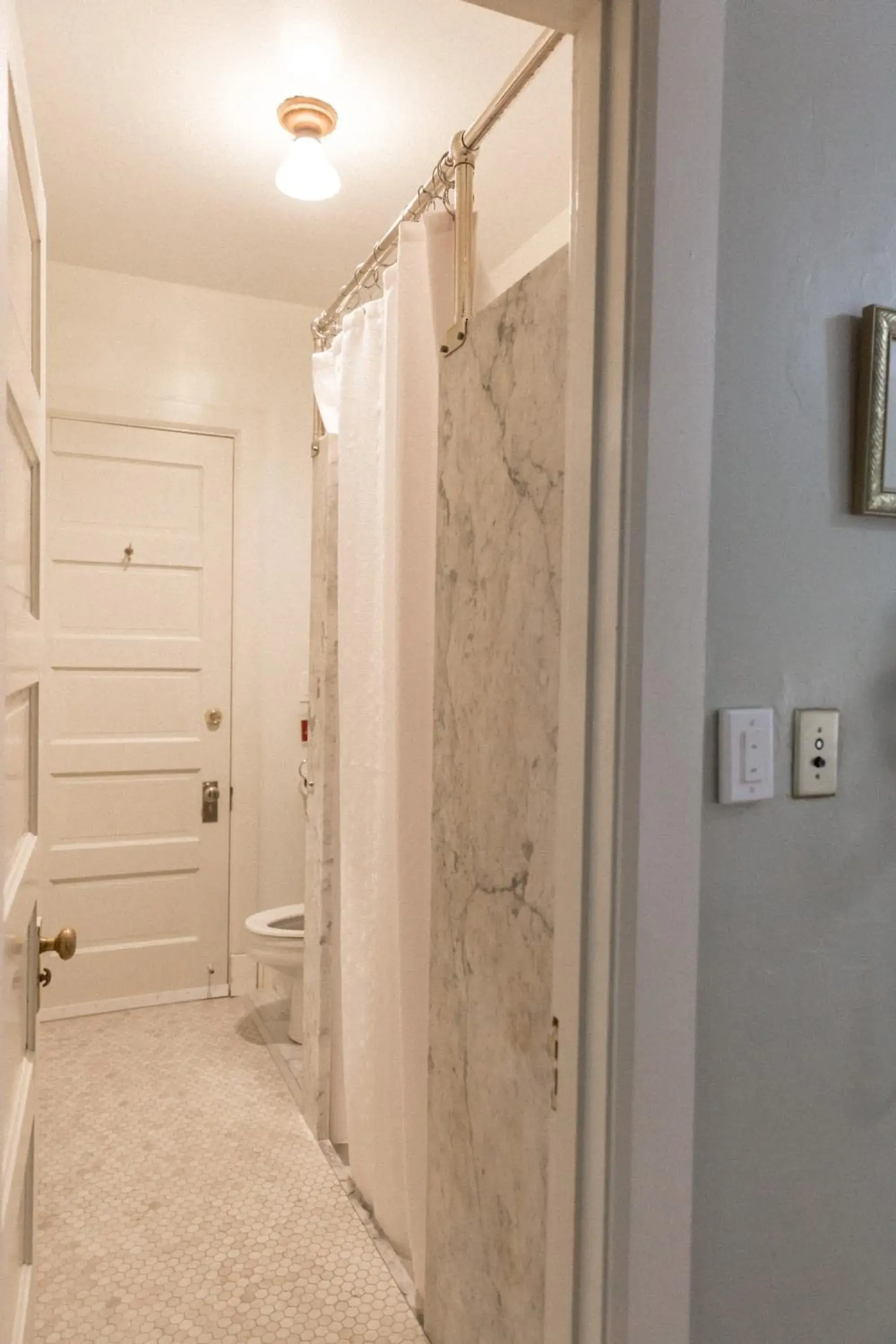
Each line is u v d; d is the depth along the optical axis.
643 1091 0.81
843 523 0.93
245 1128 2.26
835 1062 0.96
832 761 0.93
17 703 1.00
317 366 2.15
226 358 3.07
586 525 0.83
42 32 1.72
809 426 0.90
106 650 2.99
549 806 1.06
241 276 2.92
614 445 0.80
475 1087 1.27
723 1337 0.89
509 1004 1.16
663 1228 0.82
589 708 0.83
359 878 1.91
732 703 0.87
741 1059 0.89
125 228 2.58
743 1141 0.90
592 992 0.83
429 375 1.56
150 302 2.96
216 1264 1.75
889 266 0.95
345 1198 1.97
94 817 2.99
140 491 3.02
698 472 0.81
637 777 0.79
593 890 0.83
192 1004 3.09
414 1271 1.61
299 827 3.25
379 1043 1.77
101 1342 1.54
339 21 1.69
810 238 0.89
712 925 0.87
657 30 0.77
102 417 2.93
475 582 1.27
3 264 0.73
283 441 3.18
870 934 0.97
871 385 0.91
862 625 0.95
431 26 1.70
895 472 0.94
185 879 3.12
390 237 1.76
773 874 0.90
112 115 2.01
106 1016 2.97
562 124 1.98
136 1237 1.83
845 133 0.91
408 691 1.55
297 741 3.24
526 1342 1.12
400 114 1.99
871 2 0.93
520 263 2.62
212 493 3.12
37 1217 1.88
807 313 0.89
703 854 0.86
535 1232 1.09
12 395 0.90
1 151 0.73
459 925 1.32
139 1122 2.28
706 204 0.80
